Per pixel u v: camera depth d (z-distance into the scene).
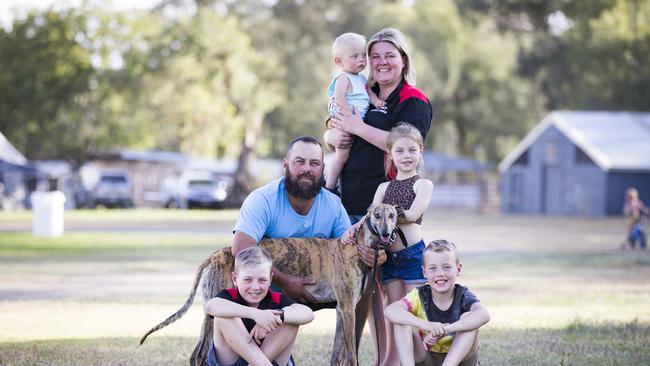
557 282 14.15
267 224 6.72
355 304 6.57
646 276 15.17
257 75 59.78
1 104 52.22
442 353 6.45
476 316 6.19
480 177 60.28
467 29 61.91
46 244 21.70
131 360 7.37
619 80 58.75
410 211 6.77
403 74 7.45
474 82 61.50
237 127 54.72
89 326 9.25
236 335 6.03
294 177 6.63
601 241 25.67
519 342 8.28
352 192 7.34
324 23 65.81
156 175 66.81
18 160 45.06
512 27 71.12
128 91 54.31
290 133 64.12
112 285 13.41
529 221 40.12
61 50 52.66
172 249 20.95
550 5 70.00
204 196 52.06
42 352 7.65
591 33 60.22
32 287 13.03
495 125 62.94
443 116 63.72
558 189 49.66
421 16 60.50
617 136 48.69
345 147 7.30
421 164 7.16
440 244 6.36
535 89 69.44
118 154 61.31
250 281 6.09
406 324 6.30
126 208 53.62
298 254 6.52
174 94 53.75
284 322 6.09
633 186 46.81
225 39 53.84
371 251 6.52
